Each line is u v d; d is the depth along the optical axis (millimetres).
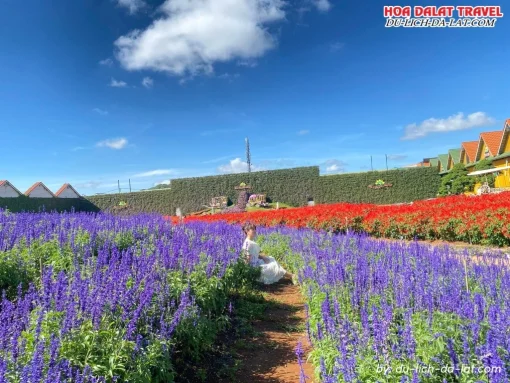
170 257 5621
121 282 4035
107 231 8547
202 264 5934
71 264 5770
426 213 13312
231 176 42844
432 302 4109
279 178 42219
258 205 39875
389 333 3521
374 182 40062
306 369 4605
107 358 3145
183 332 4352
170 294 4508
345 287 5234
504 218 11008
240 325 6098
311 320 5180
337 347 3822
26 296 3805
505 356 3082
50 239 7234
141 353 3389
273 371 4602
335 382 3145
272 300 7590
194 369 4605
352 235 11172
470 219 11836
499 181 31109
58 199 38719
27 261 6055
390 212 14438
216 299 5648
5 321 3285
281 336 5738
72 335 3184
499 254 7645
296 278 8539
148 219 11430
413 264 6125
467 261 6223
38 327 3072
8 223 8602
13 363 2754
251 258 8578
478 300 3977
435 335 3408
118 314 3773
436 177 39656
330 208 17141
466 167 37906
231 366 4730
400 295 4406
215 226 11805
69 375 2750
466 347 3227
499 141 35344
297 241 10766
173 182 43469
